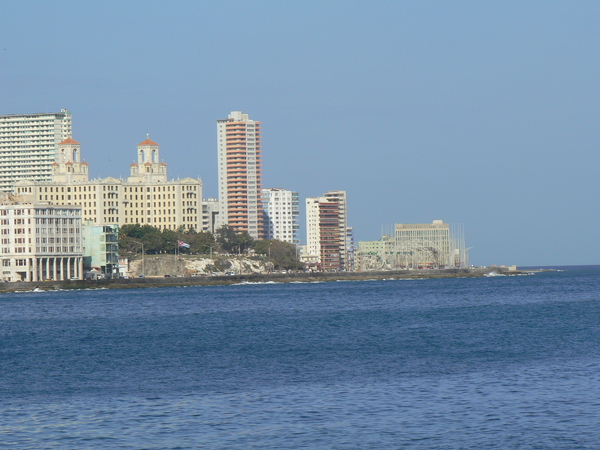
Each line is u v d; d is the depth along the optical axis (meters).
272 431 183.38
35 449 173.00
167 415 199.50
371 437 177.50
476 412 195.75
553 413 193.12
